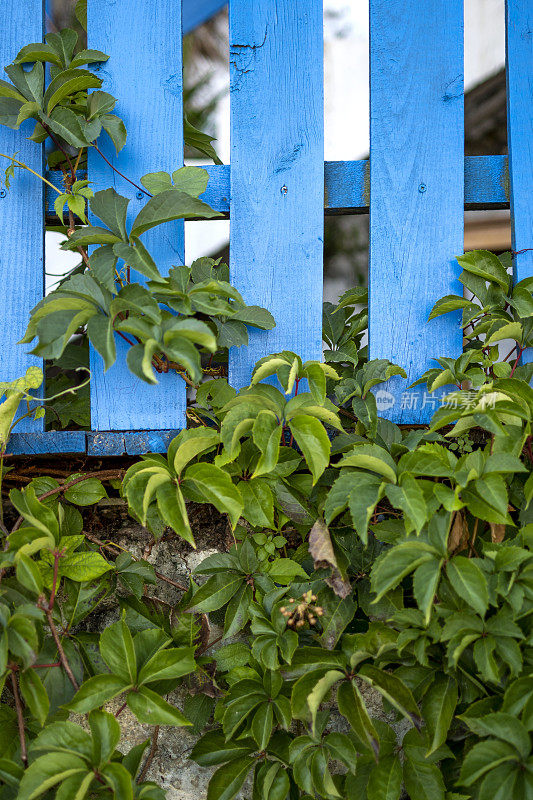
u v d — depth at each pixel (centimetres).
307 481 128
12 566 121
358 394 130
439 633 114
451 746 123
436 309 130
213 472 119
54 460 143
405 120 134
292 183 134
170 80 134
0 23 135
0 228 134
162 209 121
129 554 132
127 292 121
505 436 120
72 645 122
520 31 136
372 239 134
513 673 110
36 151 134
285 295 134
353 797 118
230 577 126
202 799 132
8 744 116
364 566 127
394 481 117
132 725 133
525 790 104
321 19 134
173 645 127
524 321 132
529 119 135
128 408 133
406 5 134
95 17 135
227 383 135
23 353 134
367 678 114
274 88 134
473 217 292
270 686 121
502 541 121
